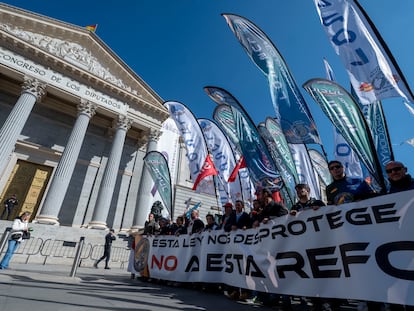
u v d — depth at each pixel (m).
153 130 22.47
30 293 3.73
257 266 4.07
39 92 17.34
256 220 4.54
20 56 17.20
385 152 6.25
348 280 2.93
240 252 4.56
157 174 9.88
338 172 4.00
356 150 4.65
